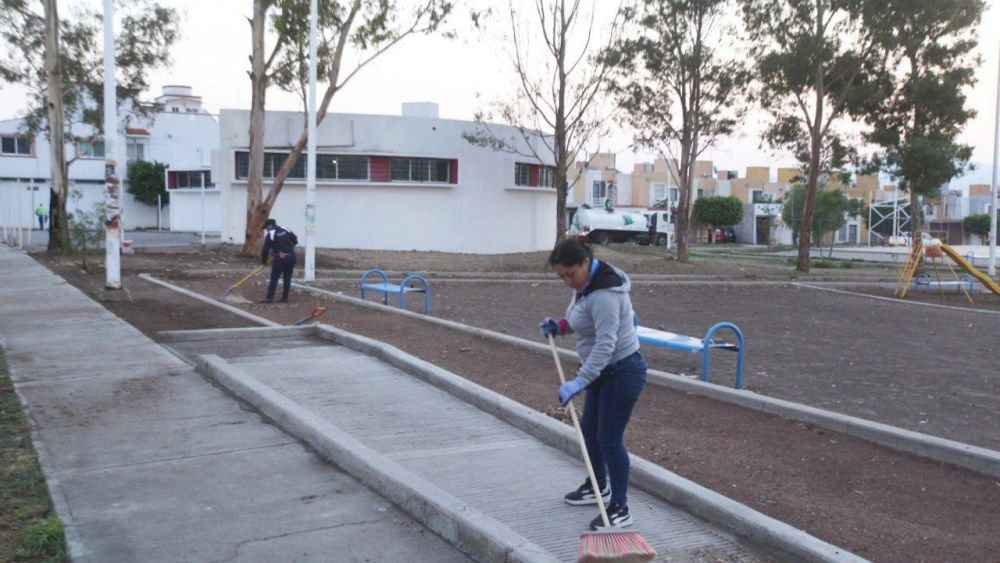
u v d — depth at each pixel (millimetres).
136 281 18078
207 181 48562
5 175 48500
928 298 22516
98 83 25969
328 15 23078
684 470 5938
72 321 11219
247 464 5578
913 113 29438
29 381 7613
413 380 8570
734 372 9977
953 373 10297
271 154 29703
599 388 4832
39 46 25391
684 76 29266
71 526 4391
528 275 24203
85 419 6473
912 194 29562
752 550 4605
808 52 27016
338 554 4246
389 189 30766
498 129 32438
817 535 4812
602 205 67875
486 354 10227
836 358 11297
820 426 7277
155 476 5270
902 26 26281
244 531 4477
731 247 59406
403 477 5051
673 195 74688
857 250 54625
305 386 8141
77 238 24672
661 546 4609
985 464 6059
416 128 30844
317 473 5461
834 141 30453
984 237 73625
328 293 16516
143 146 55062
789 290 23375
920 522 5082
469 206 32094
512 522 4871
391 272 22547
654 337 9422
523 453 6258
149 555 4109
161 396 7262
